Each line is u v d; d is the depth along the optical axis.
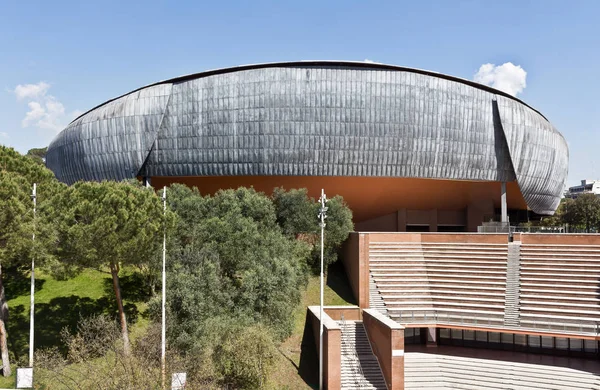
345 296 32.38
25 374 18.73
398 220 47.66
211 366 20.83
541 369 25.11
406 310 28.17
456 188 47.03
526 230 40.56
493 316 27.47
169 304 22.44
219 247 26.69
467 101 42.31
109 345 19.84
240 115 39.75
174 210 29.73
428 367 25.92
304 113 39.41
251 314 23.88
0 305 22.81
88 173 44.28
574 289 28.03
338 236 34.84
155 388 17.39
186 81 40.97
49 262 20.42
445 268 32.16
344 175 39.78
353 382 23.36
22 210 20.61
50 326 25.05
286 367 24.77
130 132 41.38
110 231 20.30
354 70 39.97
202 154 40.34
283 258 28.20
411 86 40.50
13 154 25.20
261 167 39.56
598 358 27.27
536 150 45.59
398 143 40.16
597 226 71.88
